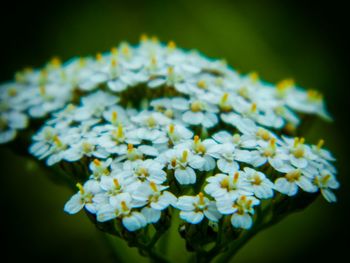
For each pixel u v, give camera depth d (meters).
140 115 0.11
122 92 0.12
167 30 0.20
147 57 0.12
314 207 0.16
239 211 0.10
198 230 0.10
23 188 0.17
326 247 0.15
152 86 0.11
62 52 0.20
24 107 0.12
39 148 0.11
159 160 0.10
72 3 0.21
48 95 0.12
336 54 0.20
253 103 0.11
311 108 0.13
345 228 0.16
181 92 0.12
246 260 0.15
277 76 0.19
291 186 0.10
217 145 0.10
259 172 0.10
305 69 0.20
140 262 0.12
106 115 0.11
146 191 0.10
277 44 0.20
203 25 0.20
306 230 0.16
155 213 0.09
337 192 0.17
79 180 0.11
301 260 0.15
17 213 0.16
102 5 0.21
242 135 0.11
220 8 0.20
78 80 0.12
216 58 0.19
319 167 0.10
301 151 0.10
